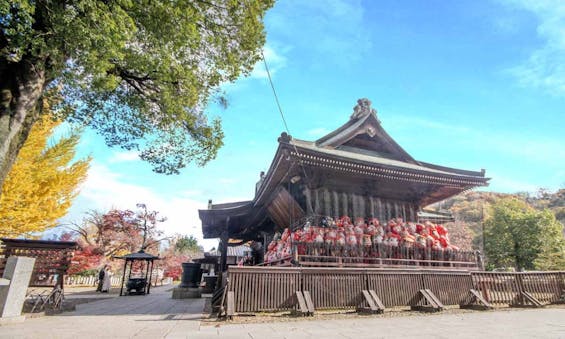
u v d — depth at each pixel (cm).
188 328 568
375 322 645
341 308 794
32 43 528
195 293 1387
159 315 760
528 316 750
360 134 1288
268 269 754
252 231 1803
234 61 895
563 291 1041
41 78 649
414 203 1236
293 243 870
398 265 952
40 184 1641
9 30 491
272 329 560
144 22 658
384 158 1293
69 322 639
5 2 434
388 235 1030
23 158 1518
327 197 1053
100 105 971
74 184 1775
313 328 571
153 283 3412
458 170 1243
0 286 627
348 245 922
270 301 733
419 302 871
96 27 522
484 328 577
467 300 927
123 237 2522
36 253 877
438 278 921
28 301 820
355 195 1110
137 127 1033
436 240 1088
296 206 1088
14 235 1553
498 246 2808
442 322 648
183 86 847
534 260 2569
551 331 550
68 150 1775
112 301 1227
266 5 906
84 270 2214
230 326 592
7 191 1425
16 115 606
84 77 666
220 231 1588
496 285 985
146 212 2688
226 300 696
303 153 895
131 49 698
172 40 681
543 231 2639
